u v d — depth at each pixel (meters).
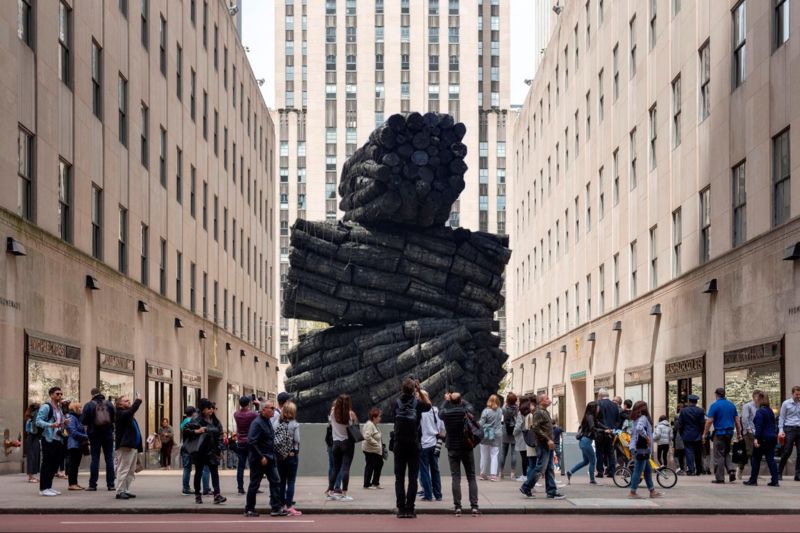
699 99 27.86
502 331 99.81
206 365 41.91
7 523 12.48
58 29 23.98
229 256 49.31
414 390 13.74
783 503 14.57
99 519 13.20
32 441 18.58
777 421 21.05
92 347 25.61
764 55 22.75
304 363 26.59
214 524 12.49
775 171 22.27
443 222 26.33
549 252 53.16
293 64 110.50
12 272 20.19
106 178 27.78
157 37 34.38
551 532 11.44
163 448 29.17
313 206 108.75
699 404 26.75
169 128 36.06
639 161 34.34
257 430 13.67
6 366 19.77
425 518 13.47
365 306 25.70
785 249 20.72
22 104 21.34
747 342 23.25
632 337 34.56
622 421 20.67
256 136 59.97
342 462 16.09
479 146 108.75
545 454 15.61
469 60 109.81
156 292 32.84
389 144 24.61
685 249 28.91
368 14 110.56
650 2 33.22
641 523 12.60
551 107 52.59
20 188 21.45
